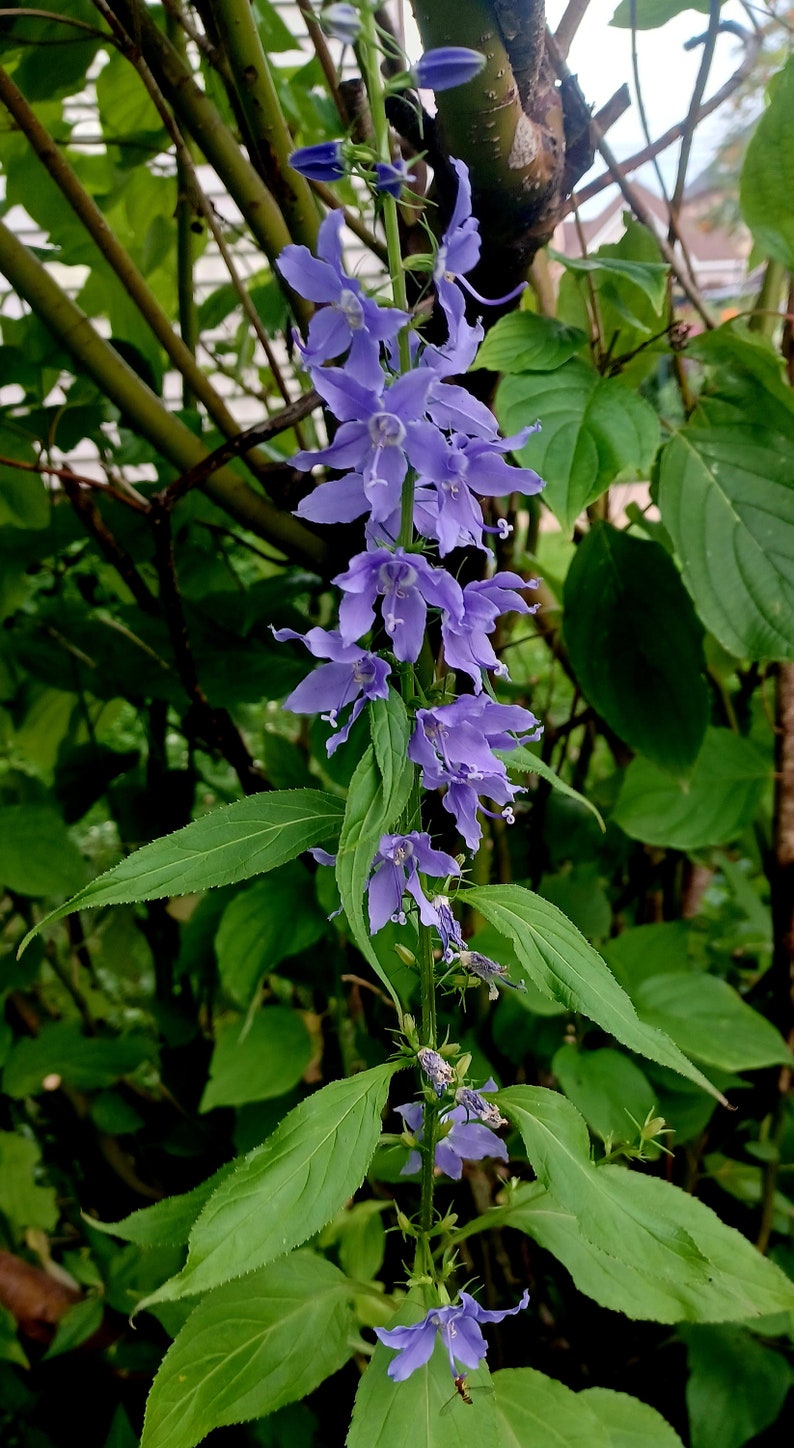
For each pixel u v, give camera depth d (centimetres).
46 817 46
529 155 30
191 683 42
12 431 45
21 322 49
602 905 46
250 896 43
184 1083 54
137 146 47
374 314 22
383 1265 50
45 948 53
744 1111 48
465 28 28
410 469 23
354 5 22
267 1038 44
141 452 47
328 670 25
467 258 23
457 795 26
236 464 46
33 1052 48
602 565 40
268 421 35
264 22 45
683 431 36
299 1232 25
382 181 22
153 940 54
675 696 39
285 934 43
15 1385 46
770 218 37
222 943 42
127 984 78
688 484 36
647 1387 48
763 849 48
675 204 39
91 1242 48
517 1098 29
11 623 51
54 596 55
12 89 35
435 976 29
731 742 44
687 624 39
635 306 40
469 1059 28
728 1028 41
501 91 28
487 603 25
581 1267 32
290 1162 26
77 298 52
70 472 38
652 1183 32
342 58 36
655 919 54
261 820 28
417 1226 31
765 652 35
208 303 52
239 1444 42
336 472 37
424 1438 28
